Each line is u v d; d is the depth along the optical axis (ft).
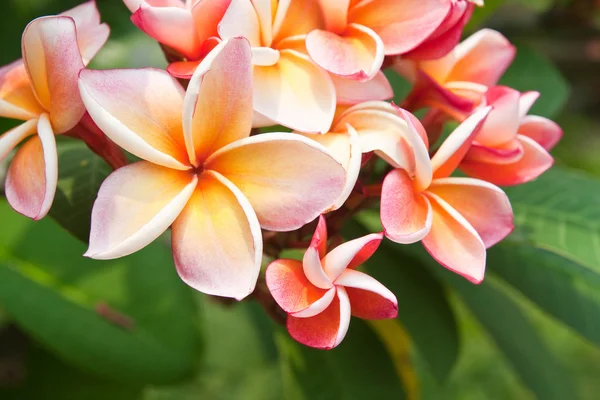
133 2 1.49
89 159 1.70
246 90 1.43
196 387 3.38
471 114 1.53
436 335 1.94
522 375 1.99
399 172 1.49
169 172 1.44
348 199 1.56
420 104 1.65
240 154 1.44
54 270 1.90
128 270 1.94
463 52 1.65
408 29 1.56
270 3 1.49
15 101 1.50
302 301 1.44
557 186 1.84
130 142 1.41
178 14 1.48
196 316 1.94
